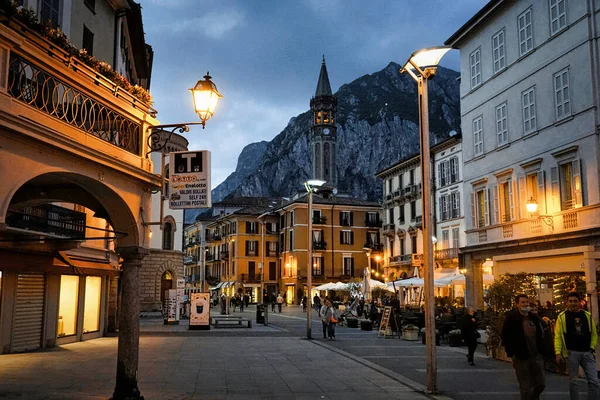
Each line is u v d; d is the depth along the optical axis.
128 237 10.64
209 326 30.20
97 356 17.58
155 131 11.49
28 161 8.20
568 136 27.31
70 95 10.11
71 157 9.01
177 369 15.19
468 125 36.62
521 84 31.22
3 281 17.62
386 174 65.69
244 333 28.16
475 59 36.06
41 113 8.52
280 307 57.47
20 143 8.05
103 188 9.98
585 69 26.33
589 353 9.21
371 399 11.19
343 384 12.99
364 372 14.94
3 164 7.76
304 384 12.95
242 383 12.98
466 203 36.53
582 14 26.61
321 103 147.38
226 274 91.75
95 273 22.41
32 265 17.73
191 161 10.82
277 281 87.50
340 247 80.56
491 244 32.81
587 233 25.45
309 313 25.73
